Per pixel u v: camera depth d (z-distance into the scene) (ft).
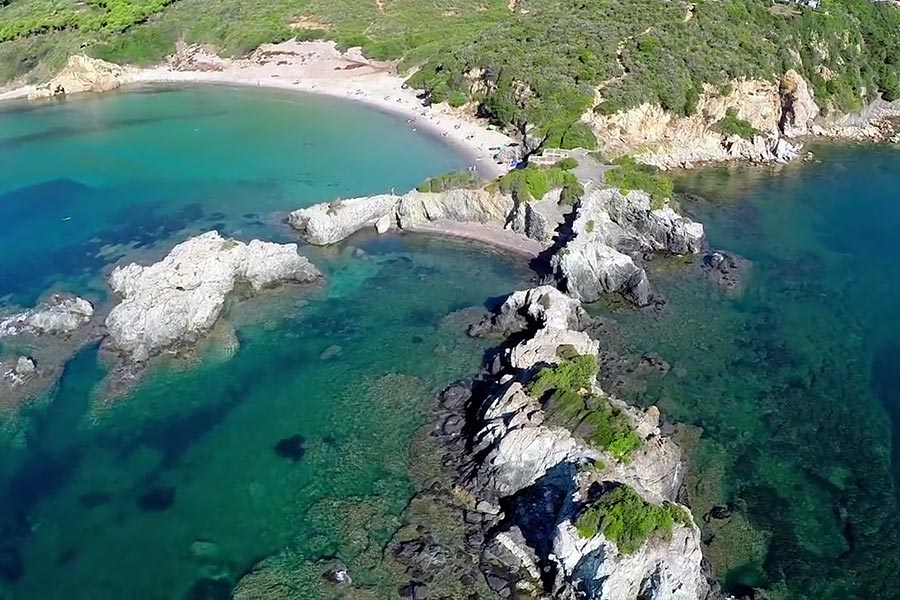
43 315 248.93
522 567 162.81
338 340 245.86
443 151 396.37
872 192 353.51
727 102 401.70
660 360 233.35
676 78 396.37
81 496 185.26
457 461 192.03
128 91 526.57
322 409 214.07
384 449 198.29
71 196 357.00
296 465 193.88
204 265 264.52
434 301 268.00
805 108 419.74
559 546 155.63
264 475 190.70
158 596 159.53
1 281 280.10
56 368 230.89
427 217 319.27
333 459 195.62
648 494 165.17
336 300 268.62
